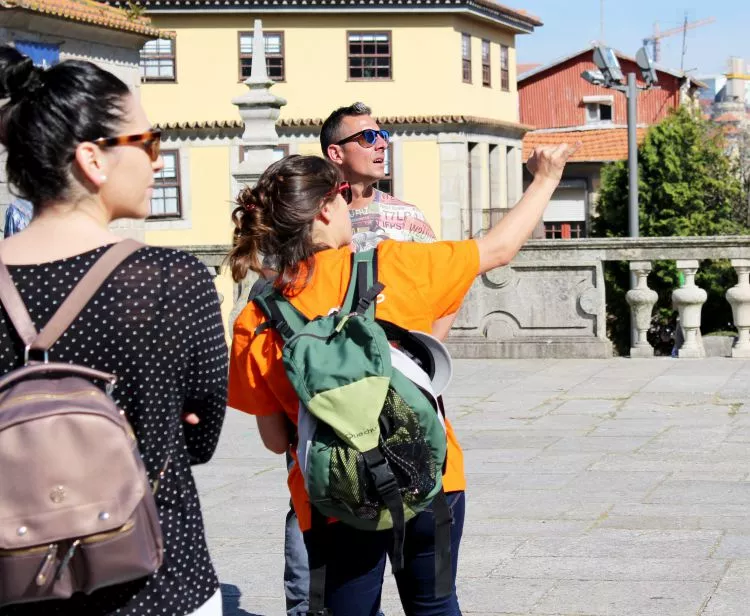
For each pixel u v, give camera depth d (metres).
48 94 2.28
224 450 8.23
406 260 3.18
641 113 63.72
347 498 2.87
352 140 4.51
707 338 12.05
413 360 3.09
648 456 7.32
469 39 46.53
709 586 4.75
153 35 30.33
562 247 11.93
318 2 43.72
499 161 48.25
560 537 5.56
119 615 2.22
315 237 3.31
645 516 5.87
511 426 8.55
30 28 26.12
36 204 2.33
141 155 2.36
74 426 2.05
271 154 14.89
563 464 7.20
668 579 4.87
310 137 44.19
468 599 4.74
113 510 2.06
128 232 30.45
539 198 3.33
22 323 2.22
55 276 2.26
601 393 9.76
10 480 2.03
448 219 44.78
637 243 11.81
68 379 2.15
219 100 44.09
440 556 3.07
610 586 4.81
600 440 7.90
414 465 2.86
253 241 3.23
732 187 43.62
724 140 45.81
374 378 2.85
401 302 3.12
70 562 2.09
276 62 44.47
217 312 2.37
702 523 5.69
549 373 10.94
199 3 43.31
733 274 25.78
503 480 6.83
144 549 2.12
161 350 2.26
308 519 3.22
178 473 2.31
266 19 44.19
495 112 48.78
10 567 2.04
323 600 3.18
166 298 2.28
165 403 2.27
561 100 64.44
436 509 3.06
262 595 5.00
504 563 5.19
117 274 2.27
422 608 3.20
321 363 2.88
